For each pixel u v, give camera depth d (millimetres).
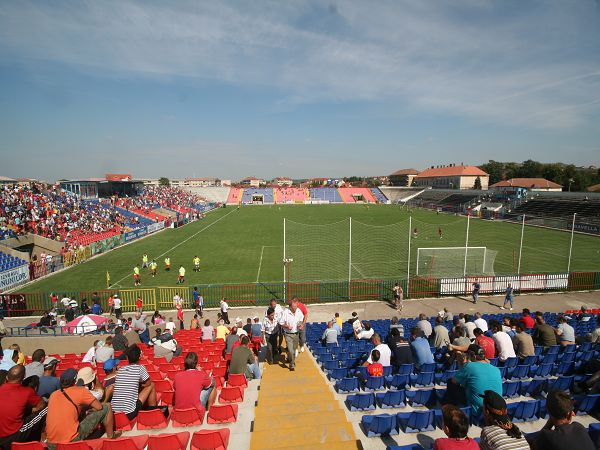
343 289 23984
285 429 6133
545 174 116312
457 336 10328
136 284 26469
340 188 139125
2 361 9477
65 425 5422
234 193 132875
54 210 42312
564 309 20062
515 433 3908
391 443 6254
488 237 47531
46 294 23609
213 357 11273
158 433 6434
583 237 47125
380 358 9008
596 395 6988
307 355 11008
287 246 41344
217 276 28406
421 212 86125
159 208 69562
